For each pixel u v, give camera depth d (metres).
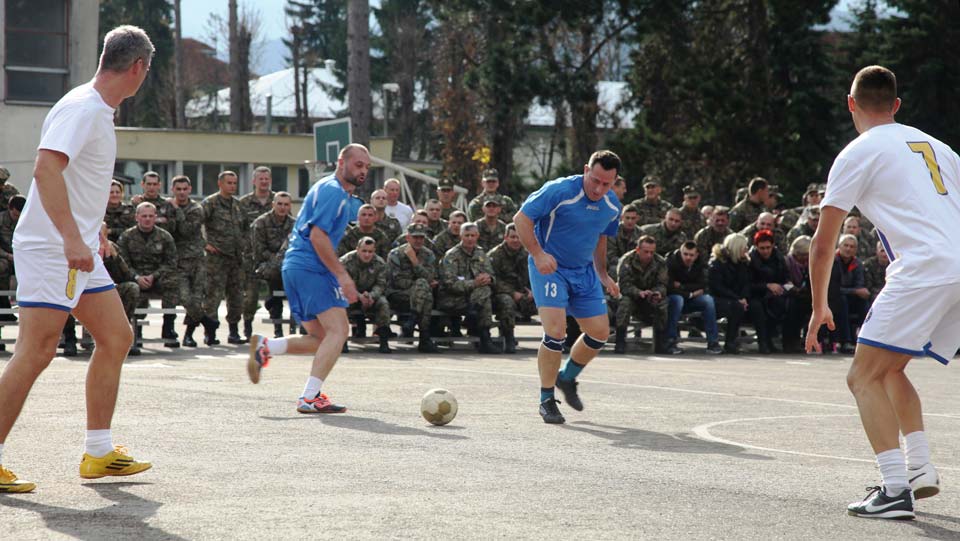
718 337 22.48
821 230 6.88
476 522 6.09
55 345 6.91
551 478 7.50
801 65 45.62
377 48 84.06
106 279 7.21
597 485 7.28
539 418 10.87
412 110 82.75
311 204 11.12
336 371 15.63
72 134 6.70
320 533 5.76
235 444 8.72
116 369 7.25
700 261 22.06
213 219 20.47
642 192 47.22
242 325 25.55
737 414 11.55
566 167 52.81
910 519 6.46
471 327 21.38
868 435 6.66
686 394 13.51
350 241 21.09
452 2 46.31
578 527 6.02
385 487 7.05
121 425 9.64
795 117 44.16
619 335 21.23
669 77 44.69
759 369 17.80
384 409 11.28
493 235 22.00
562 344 10.77
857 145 6.79
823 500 6.96
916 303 6.56
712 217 22.14
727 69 42.72
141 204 19.25
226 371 15.02
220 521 6.02
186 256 19.84
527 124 67.31
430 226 22.48
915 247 6.59
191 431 9.38
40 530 5.79
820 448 9.21
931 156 6.77
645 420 10.95
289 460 8.02
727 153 42.81
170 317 19.88
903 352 6.64
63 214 6.61
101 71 7.00
